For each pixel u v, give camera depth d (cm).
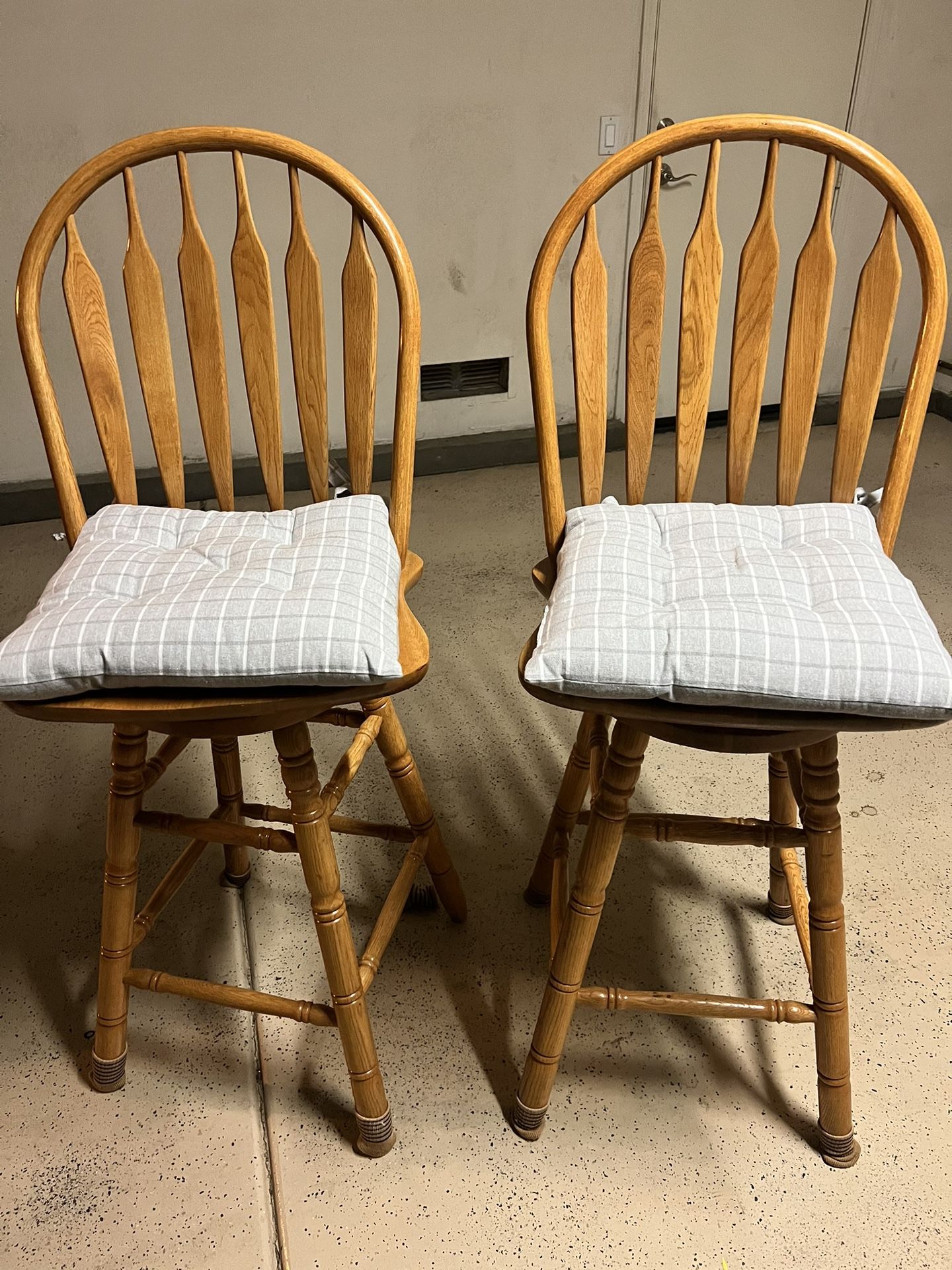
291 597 85
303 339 104
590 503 109
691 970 129
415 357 102
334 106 235
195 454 267
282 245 246
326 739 175
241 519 106
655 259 100
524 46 239
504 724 177
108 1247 100
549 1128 111
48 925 138
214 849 151
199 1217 103
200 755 170
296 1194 105
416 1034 121
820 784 93
